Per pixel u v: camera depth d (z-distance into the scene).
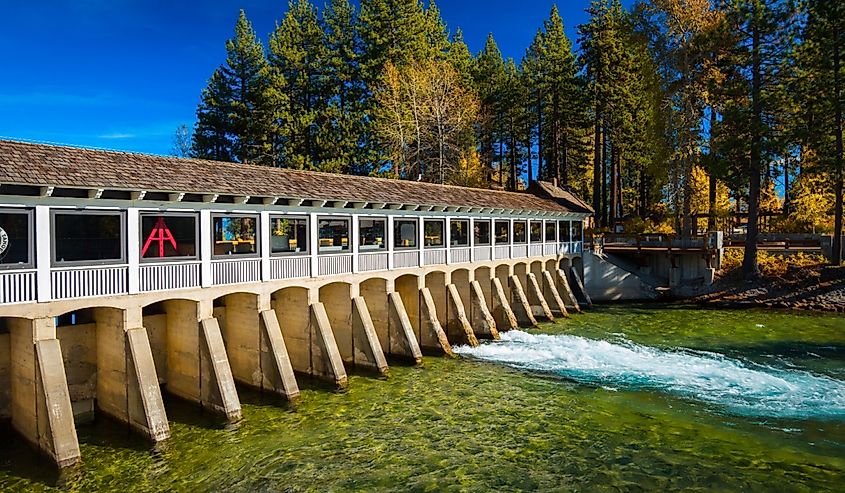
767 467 11.99
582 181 60.53
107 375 14.72
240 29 45.72
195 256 15.35
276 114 43.50
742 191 45.75
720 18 34.44
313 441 13.66
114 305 13.54
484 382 18.62
